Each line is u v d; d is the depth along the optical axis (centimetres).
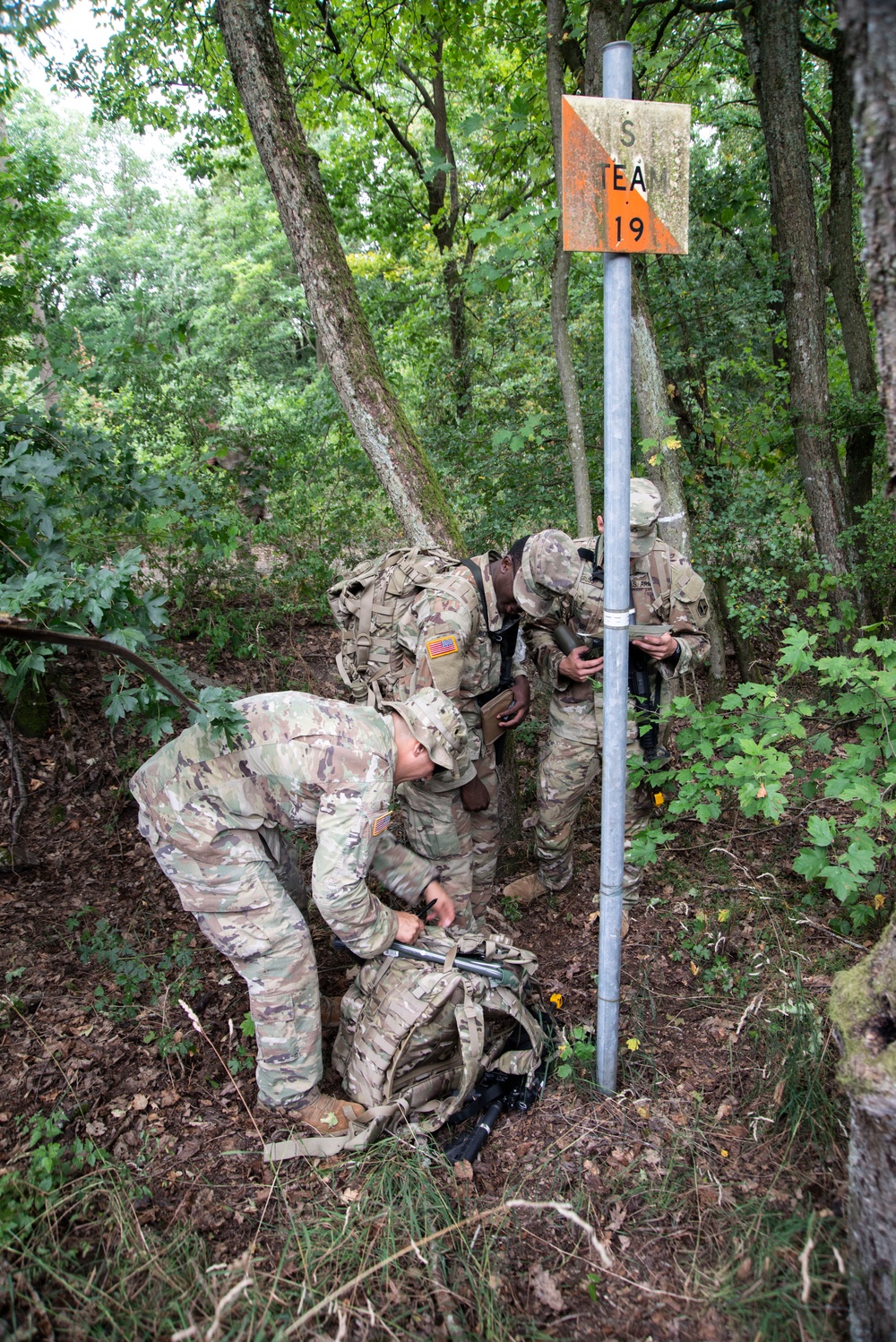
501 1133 256
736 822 415
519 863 426
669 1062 274
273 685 545
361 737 246
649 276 579
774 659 650
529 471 607
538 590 316
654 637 334
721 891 364
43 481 254
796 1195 217
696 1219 217
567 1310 197
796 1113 238
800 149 552
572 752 359
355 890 247
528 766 488
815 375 568
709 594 578
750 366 575
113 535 398
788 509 562
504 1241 215
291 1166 242
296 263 406
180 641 569
